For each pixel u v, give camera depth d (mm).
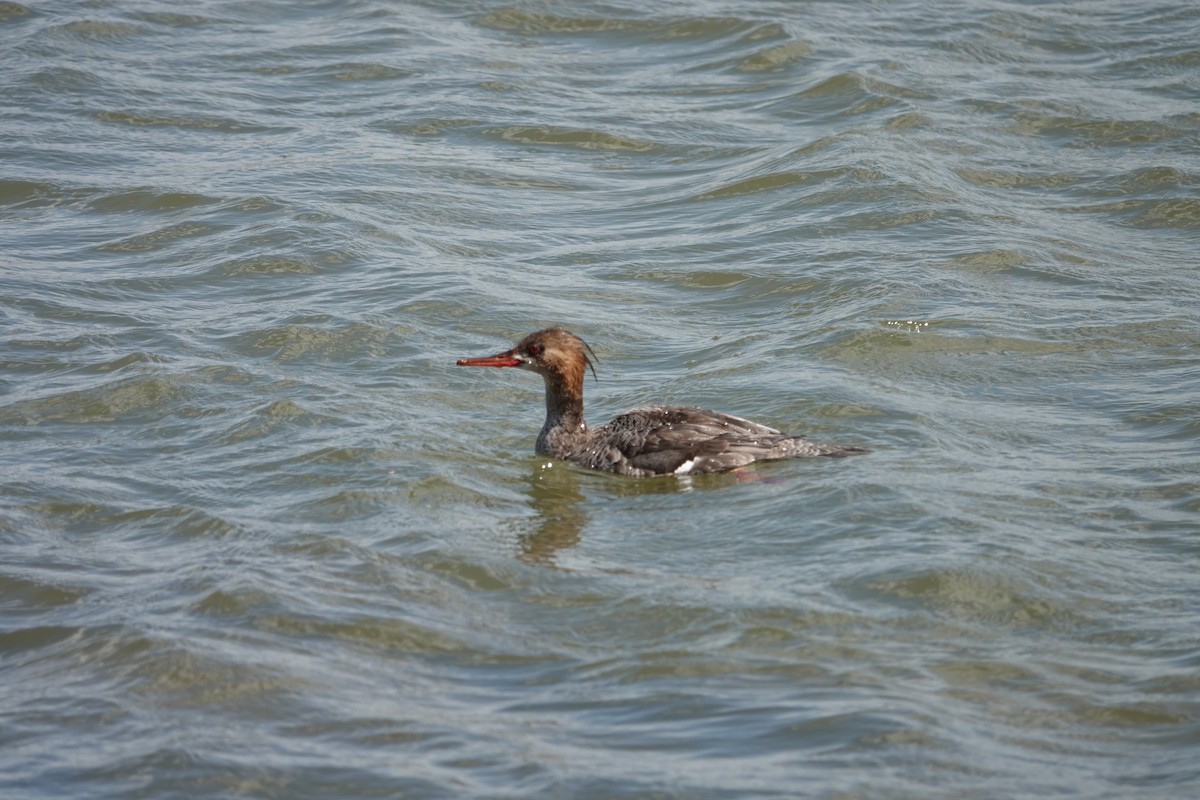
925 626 12094
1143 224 23359
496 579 13047
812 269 21531
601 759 10227
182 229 22828
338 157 25859
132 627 12094
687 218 23891
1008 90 28891
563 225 23688
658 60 31125
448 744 10469
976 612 12312
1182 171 24781
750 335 19516
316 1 33969
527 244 22875
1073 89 29000
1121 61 30547
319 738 10594
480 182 25266
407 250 22250
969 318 19547
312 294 20641
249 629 12094
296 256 21797
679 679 11328
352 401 17328
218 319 19781
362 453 15805
